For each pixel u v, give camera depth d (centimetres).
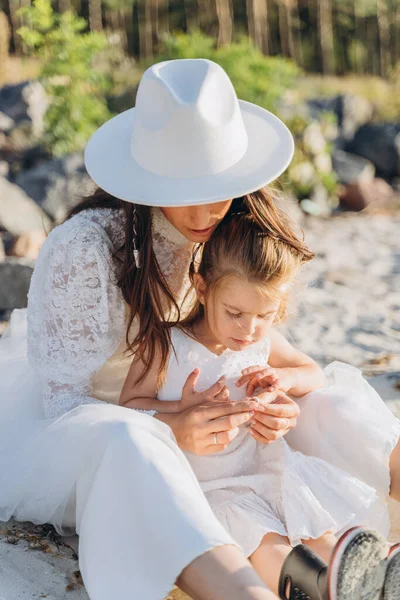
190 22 1252
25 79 891
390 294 593
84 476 219
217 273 238
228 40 1205
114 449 206
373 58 1398
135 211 241
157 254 254
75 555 242
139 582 193
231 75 890
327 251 708
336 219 847
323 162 908
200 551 185
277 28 1343
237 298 236
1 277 508
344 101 1036
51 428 229
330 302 567
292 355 274
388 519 247
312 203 874
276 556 218
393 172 1006
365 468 246
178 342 253
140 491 198
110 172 233
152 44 1216
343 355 461
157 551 191
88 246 240
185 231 236
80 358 245
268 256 234
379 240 758
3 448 249
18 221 642
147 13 1165
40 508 241
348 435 247
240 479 241
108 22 1188
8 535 247
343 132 1021
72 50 784
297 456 240
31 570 231
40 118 783
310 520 225
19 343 284
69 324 243
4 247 614
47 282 245
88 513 207
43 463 232
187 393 241
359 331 507
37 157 766
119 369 265
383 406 266
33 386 265
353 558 182
